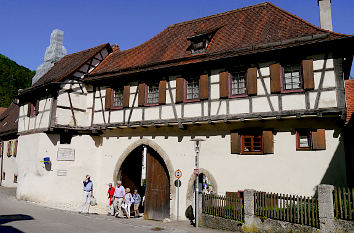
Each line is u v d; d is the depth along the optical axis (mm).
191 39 12797
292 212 7855
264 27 12094
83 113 15188
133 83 13922
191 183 12109
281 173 10359
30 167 15047
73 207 14109
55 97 14352
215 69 11750
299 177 10070
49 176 14266
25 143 15945
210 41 12836
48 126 14172
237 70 11352
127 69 13945
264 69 10734
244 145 11266
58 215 10711
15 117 23391
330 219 7086
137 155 15711
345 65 11750
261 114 10414
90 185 12117
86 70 15781
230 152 11422
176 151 12688
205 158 11906
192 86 12367
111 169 14492
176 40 14812
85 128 14820
